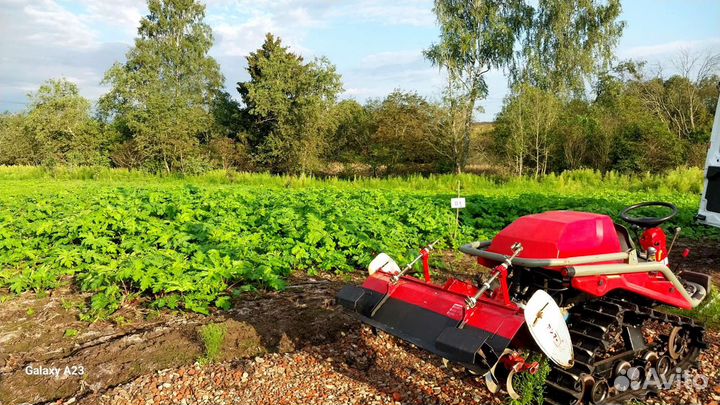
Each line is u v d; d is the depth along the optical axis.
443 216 11.47
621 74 35.69
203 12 46.41
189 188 16.89
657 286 4.30
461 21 32.75
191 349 5.33
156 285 6.48
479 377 4.69
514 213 12.83
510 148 28.59
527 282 4.34
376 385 4.64
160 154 32.09
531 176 26.97
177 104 32.03
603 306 4.11
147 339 5.57
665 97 32.47
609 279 3.97
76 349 5.48
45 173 31.88
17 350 5.49
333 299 6.72
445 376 4.77
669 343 4.67
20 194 17.22
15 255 8.40
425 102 33.19
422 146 32.91
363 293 4.44
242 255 7.94
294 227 9.62
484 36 32.62
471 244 4.57
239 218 10.92
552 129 29.42
